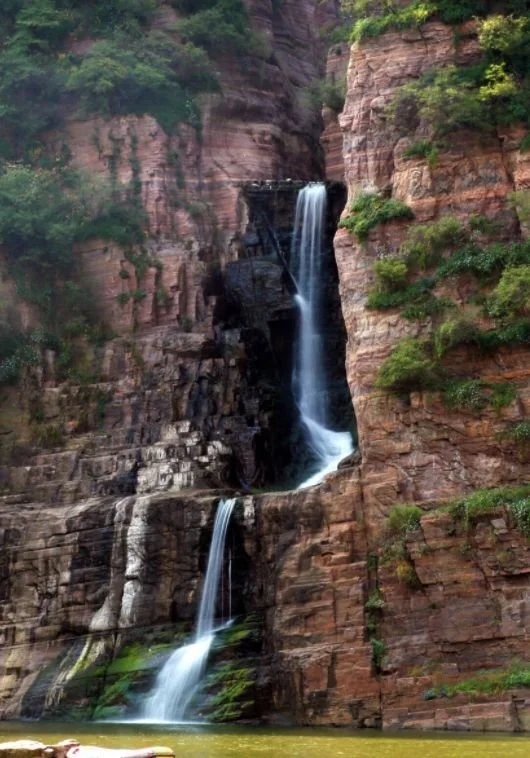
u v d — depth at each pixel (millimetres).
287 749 35969
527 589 44625
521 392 48062
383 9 56875
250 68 71250
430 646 45531
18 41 69125
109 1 70875
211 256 65000
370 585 47500
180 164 66688
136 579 52406
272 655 48062
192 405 60219
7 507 57719
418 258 51312
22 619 54250
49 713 50375
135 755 27812
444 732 42875
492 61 53781
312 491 49750
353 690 46031
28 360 62562
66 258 64438
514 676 43500
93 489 58375
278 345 63438
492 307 49062
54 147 67312
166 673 49312
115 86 66750
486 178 51875
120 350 62500
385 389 49781
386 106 54438
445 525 46250
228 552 50844
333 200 64812
